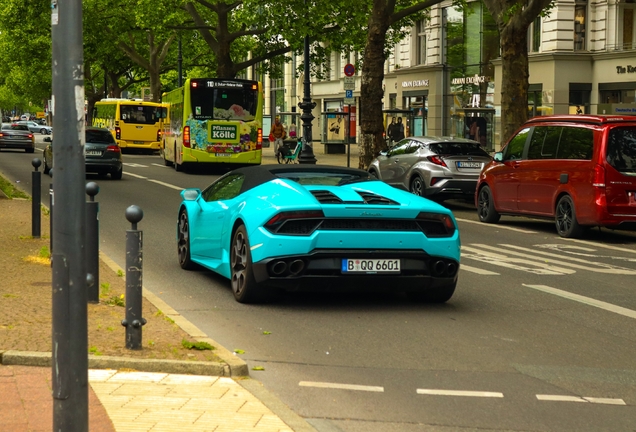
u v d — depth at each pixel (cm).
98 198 2195
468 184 2061
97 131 2927
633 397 608
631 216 1534
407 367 674
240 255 913
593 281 1109
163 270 1127
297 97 6656
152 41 6269
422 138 2184
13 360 617
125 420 504
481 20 4194
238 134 3291
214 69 6544
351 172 994
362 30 3956
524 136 1773
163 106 5700
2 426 484
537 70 3778
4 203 1884
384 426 532
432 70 4497
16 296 859
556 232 1706
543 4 2336
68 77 404
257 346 734
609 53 3578
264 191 916
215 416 518
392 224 869
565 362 701
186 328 751
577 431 531
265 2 3366
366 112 3005
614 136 1544
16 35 6206
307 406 569
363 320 845
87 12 5388
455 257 887
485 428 532
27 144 5103
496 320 858
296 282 853
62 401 402
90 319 764
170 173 3325
